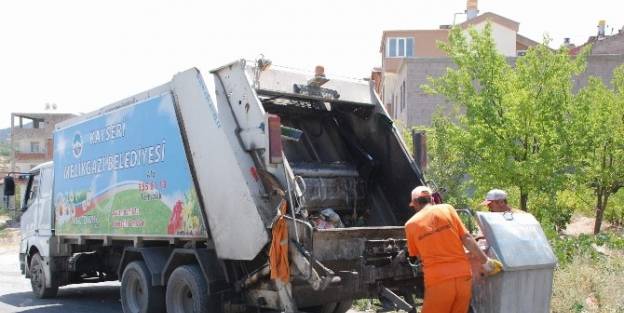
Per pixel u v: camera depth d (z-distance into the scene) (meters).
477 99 11.64
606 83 24.39
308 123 7.90
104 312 9.33
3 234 30.56
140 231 7.83
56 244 10.24
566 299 7.55
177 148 7.17
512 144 11.34
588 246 10.30
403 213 7.41
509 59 24.09
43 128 57.31
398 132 7.55
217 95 6.72
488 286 5.61
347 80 7.60
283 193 5.94
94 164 8.99
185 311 7.14
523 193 11.36
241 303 6.79
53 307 9.81
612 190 14.75
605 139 12.56
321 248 5.76
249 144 6.34
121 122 8.34
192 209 6.91
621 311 7.18
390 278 6.31
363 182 7.68
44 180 10.76
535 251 5.75
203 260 6.80
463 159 12.10
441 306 5.34
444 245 5.40
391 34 37.19
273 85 6.80
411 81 25.09
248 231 6.19
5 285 13.12
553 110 11.16
